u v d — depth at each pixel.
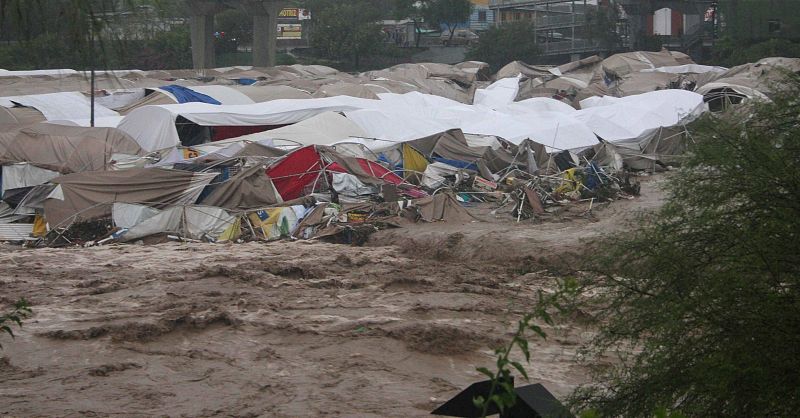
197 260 33.62
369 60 135.62
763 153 9.91
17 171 43.25
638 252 10.61
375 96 72.12
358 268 32.50
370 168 46.38
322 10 139.75
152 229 39.22
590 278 11.08
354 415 16.91
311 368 19.81
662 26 133.50
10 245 38.44
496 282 29.34
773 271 9.41
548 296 10.57
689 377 9.78
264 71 96.50
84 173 40.34
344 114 56.34
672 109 64.25
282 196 43.09
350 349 21.11
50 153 45.38
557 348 21.14
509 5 152.88
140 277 29.58
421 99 71.81
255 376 19.17
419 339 21.55
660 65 105.38
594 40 131.25
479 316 24.47
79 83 72.81
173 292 26.77
